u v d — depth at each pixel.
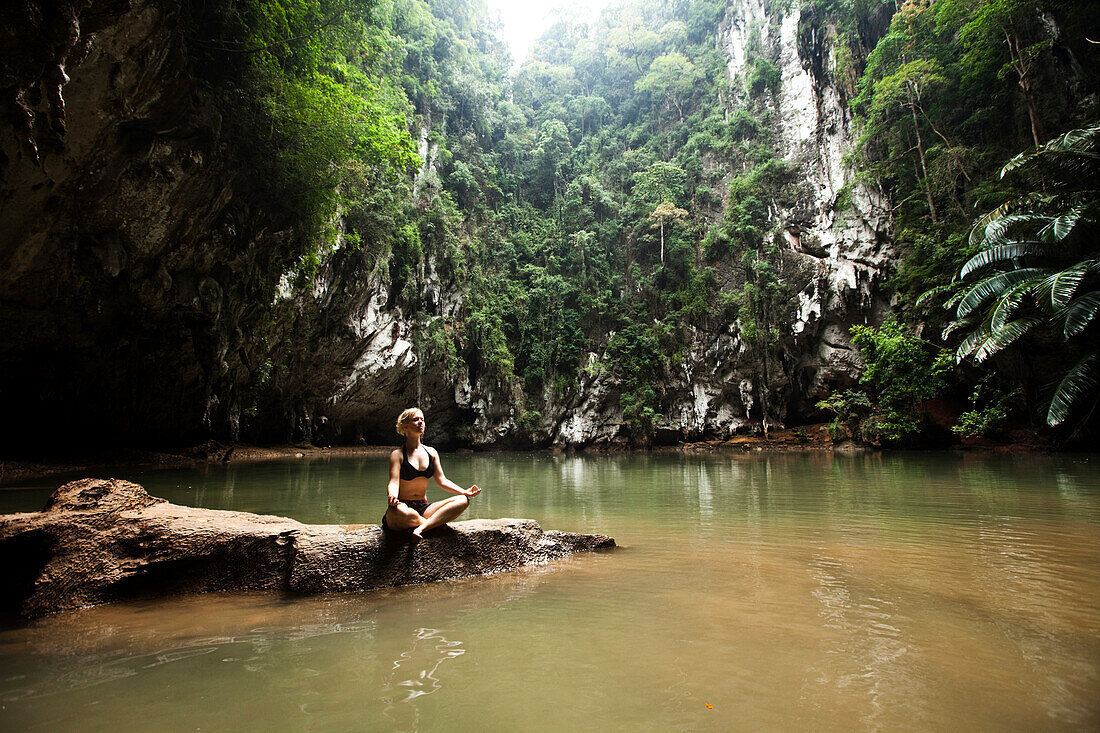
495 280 32.44
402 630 2.75
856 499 7.58
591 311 32.50
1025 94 20.81
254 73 11.97
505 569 4.12
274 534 3.78
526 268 33.31
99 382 13.74
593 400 30.50
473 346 29.94
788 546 4.65
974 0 21.98
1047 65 20.78
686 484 10.20
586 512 6.68
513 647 2.48
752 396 29.00
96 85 8.36
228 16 10.48
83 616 3.08
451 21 37.78
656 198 34.50
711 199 33.59
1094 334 16.50
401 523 3.85
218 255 13.82
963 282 19.62
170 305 13.27
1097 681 2.05
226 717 1.83
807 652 2.38
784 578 3.64
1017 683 2.04
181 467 12.96
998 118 22.56
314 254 17.56
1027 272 15.27
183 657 2.40
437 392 28.58
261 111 12.48
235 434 18.45
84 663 2.35
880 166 26.25
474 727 1.74
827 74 30.56
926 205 23.62
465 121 35.66
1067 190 15.90
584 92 44.03
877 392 24.52
